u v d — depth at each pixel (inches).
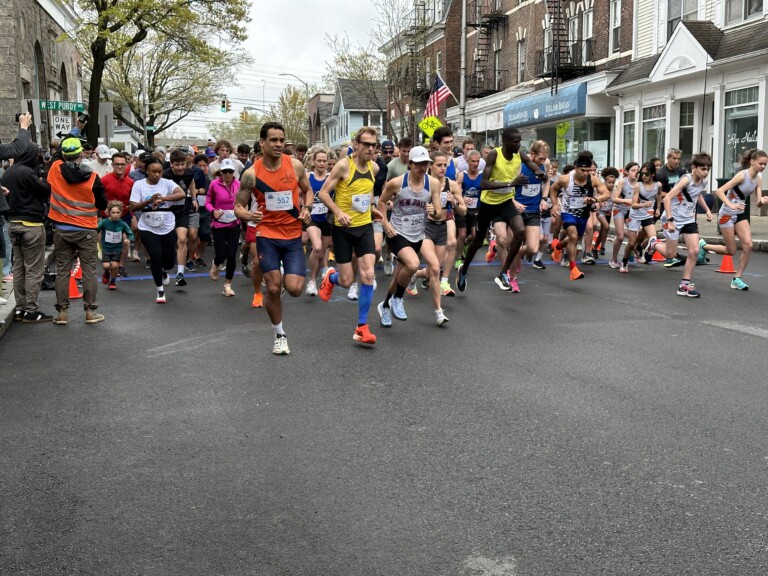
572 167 555.5
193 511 161.2
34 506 164.6
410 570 136.1
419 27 1651.1
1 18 923.4
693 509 158.6
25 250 365.4
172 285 484.4
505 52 1471.5
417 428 210.8
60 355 301.6
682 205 422.9
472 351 299.1
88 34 1084.5
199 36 1178.0
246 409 229.6
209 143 1054.4
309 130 3341.5
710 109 953.5
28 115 363.6
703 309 384.2
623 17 1098.1
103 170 550.3
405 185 324.2
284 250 292.4
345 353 298.0
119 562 140.6
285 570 136.8
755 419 214.2
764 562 137.2
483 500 164.4
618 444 196.4
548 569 135.7
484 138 1590.8
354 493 169.0
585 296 427.8
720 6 906.7
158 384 258.2
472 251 429.1
